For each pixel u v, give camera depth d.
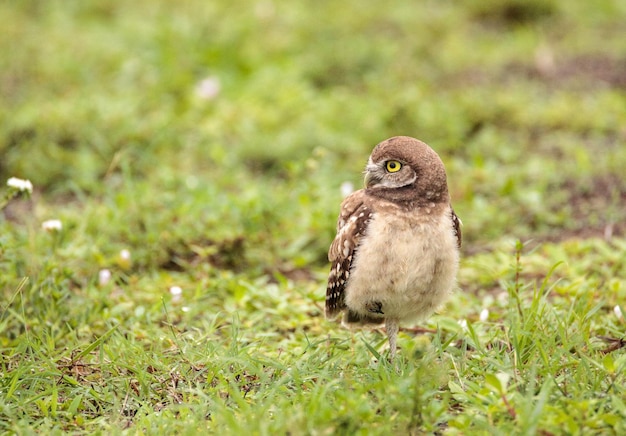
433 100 18.08
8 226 12.04
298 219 13.05
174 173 14.77
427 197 8.62
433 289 8.70
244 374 8.61
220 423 7.54
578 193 14.40
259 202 12.97
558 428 7.05
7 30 21.19
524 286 9.59
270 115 17.17
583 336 8.63
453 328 9.44
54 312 10.02
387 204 8.62
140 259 11.90
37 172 14.87
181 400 8.23
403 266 8.51
